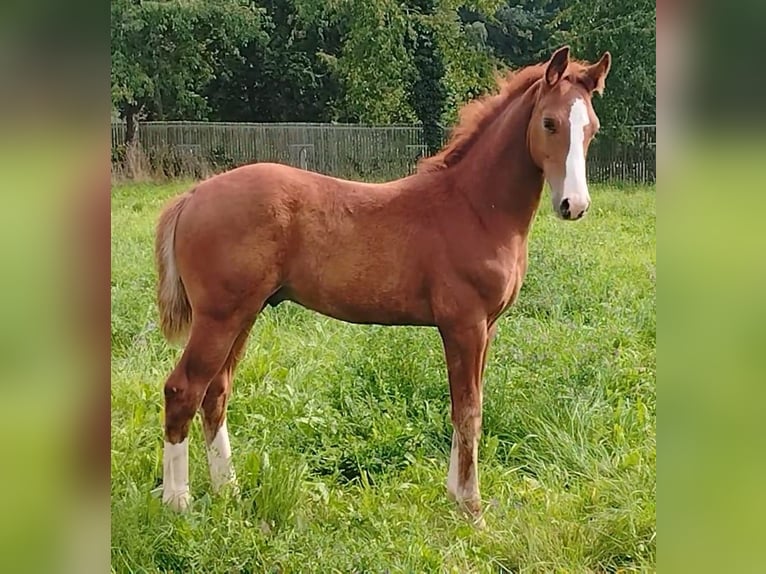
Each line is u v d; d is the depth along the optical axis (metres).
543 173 3.57
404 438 4.07
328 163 15.88
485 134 3.65
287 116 16.80
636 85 16.09
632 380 4.69
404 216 3.59
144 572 2.95
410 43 16.44
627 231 9.02
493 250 3.56
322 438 4.03
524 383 4.49
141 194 11.98
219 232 3.39
